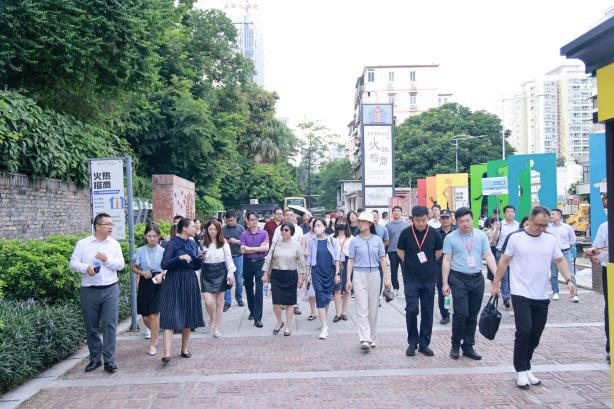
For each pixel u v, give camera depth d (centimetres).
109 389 600
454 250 702
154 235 788
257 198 4722
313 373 647
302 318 1013
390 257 1198
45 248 836
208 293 862
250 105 4772
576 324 905
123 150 1688
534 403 534
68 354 744
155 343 769
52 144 1141
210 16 3070
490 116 5344
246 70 3183
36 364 652
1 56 1115
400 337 835
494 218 1284
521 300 584
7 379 596
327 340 825
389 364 681
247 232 981
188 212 2041
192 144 2356
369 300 770
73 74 1280
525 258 589
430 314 727
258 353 751
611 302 429
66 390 600
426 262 723
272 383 611
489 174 2181
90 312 671
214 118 2658
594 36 402
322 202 8175
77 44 1194
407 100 7988
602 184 1386
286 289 856
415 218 723
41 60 1213
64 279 786
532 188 2017
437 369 654
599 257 691
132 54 1355
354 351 753
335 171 7888
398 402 543
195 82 2823
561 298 1186
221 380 626
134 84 1465
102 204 919
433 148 5131
